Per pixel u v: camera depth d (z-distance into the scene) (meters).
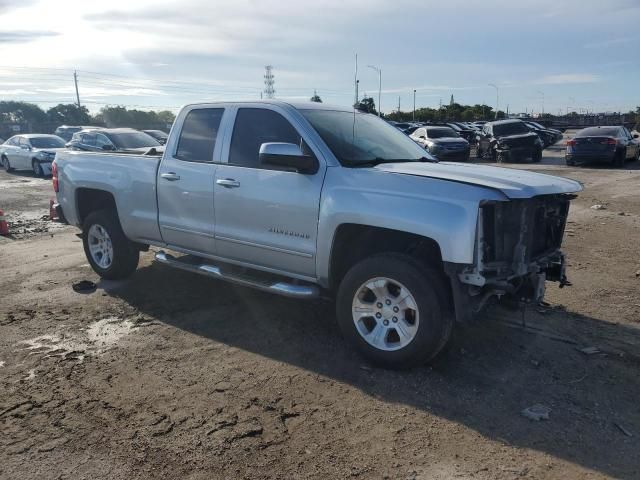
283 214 4.61
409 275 3.97
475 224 3.72
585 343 4.70
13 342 4.73
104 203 6.68
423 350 4.00
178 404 3.70
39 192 16.05
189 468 3.03
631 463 3.08
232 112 5.14
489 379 4.06
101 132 16.31
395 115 75.19
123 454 3.15
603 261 7.34
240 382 4.01
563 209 4.75
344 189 4.25
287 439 3.30
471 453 3.17
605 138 20.69
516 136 24.16
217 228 5.13
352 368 4.25
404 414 3.58
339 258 4.50
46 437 3.32
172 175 5.42
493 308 5.11
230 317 5.32
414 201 3.92
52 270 7.07
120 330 5.00
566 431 3.39
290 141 4.72
